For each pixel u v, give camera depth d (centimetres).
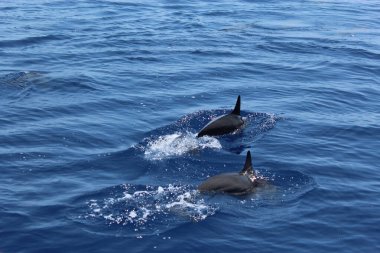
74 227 1234
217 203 1331
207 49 2920
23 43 2916
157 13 3828
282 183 1463
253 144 1717
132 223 1251
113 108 2009
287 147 1705
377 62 2803
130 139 1741
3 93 2119
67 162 1567
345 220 1302
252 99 2155
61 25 3350
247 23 3606
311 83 2403
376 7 4400
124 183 1438
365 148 1723
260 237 1221
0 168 1516
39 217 1273
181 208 1309
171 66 2588
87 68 2503
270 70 2578
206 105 2066
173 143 1703
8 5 3881
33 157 1593
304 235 1237
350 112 2056
